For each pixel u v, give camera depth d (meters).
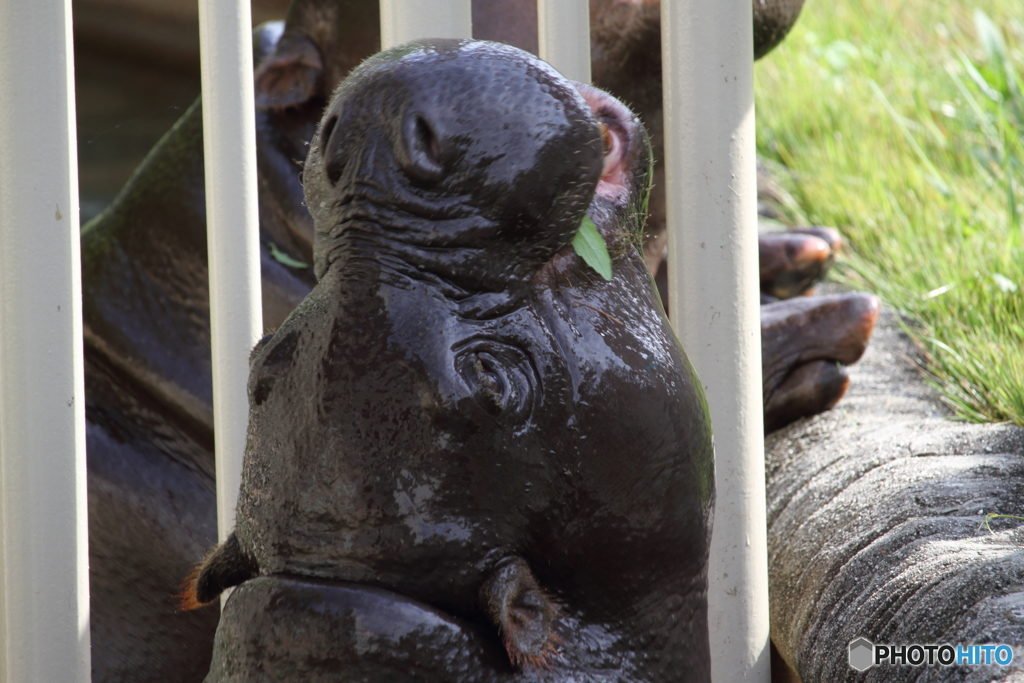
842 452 2.99
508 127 2.20
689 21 2.60
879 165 6.13
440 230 2.21
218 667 2.27
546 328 2.24
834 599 2.59
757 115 7.47
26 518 2.53
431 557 2.22
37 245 2.53
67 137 2.54
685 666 2.30
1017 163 5.18
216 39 2.62
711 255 2.60
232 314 2.64
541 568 2.25
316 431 2.23
